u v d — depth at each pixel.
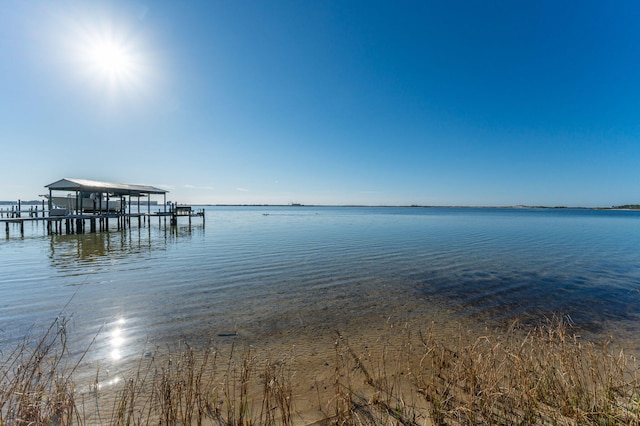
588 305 8.37
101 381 4.51
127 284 9.99
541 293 9.46
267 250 17.36
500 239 23.45
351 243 20.55
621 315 7.63
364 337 6.21
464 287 10.07
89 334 6.20
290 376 4.68
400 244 20.11
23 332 6.21
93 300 8.34
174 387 3.78
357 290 9.62
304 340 6.05
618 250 18.17
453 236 25.47
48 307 7.73
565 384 3.83
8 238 22.64
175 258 14.73
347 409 3.61
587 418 3.35
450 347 5.67
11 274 11.27
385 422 3.56
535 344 5.59
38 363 3.71
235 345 5.80
